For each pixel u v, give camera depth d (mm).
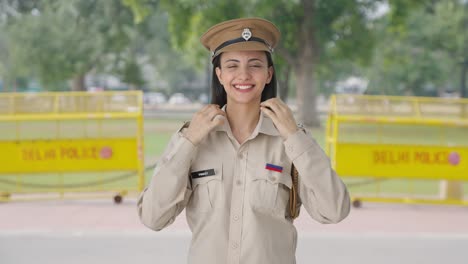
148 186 2309
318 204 2240
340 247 6305
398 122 8594
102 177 11930
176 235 6648
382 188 10883
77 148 8547
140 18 24609
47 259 5855
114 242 6414
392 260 5922
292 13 24234
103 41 32250
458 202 8398
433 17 32812
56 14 33000
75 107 8898
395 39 29844
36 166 8492
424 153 8344
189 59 26500
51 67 32250
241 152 2285
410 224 7359
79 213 7855
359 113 8562
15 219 7512
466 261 5938
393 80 42562
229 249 2230
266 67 2312
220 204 2252
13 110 8797
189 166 2225
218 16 21672
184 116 34906
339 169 8352
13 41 33125
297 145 2189
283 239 2287
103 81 69062
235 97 2289
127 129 23234
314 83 25562
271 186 2254
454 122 8641
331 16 25000
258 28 2285
